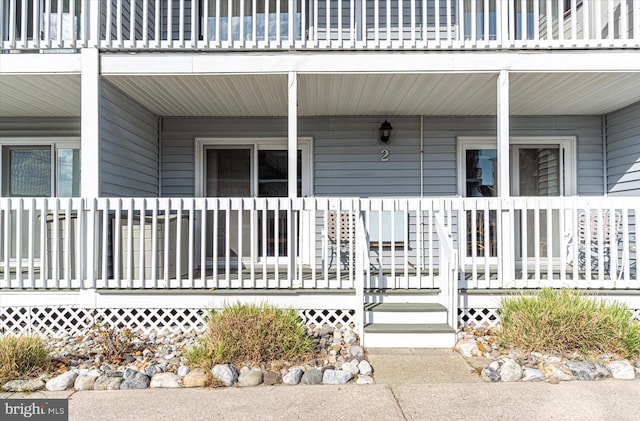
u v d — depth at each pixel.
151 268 5.06
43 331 4.62
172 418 2.87
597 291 4.58
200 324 4.61
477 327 4.57
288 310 4.17
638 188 5.91
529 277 5.52
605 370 3.48
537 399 3.10
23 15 4.78
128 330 4.36
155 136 6.49
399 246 6.50
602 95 5.61
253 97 5.67
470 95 5.62
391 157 6.62
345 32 6.25
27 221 6.38
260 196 6.71
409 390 3.26
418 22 6.30
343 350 4.06
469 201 4.73
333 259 6.39
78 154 6.56
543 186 6.69
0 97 5.63
